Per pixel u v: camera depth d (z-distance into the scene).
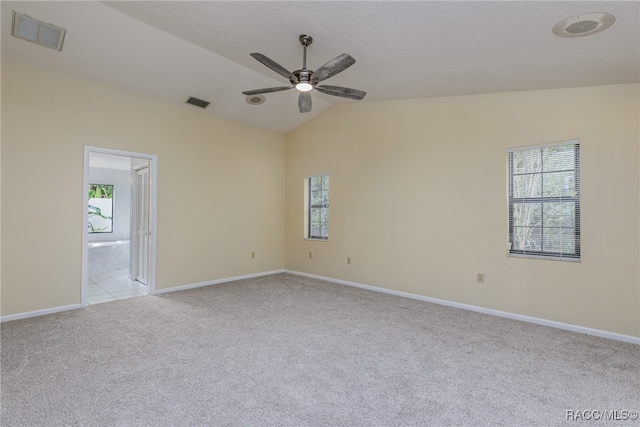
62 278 3.77
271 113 5.41
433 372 2.38
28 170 3.54
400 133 4.54
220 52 3.62
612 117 3.00
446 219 4.08
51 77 3.69
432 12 2.30
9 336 2.99
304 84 2.92
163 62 3.75
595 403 2.01
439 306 4.02
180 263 4.82
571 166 3.24
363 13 2.47
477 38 2.54
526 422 1.83
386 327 3.29
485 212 3.76
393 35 2.71
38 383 2.18
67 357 2.57
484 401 2.02
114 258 6.67
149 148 4.47
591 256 3.10
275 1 2.50
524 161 3.54
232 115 5.30
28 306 3.54
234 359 2.57
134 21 3.04
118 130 4.18
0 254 3.39
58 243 3.73
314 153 5.75
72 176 3.82
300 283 5.30
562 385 2.21
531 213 3.49
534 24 2.24
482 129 3.79
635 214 2.90
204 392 2.10
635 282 2.90
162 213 4.62
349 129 5.19
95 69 3.75
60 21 2.97
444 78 3.48
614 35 2.24
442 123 4.12
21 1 2.72
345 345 2.85
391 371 2.39
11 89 3.44
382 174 4.74
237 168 5.55
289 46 3.23
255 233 5.84
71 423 1.78
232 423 1.80
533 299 3.44
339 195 5.33
